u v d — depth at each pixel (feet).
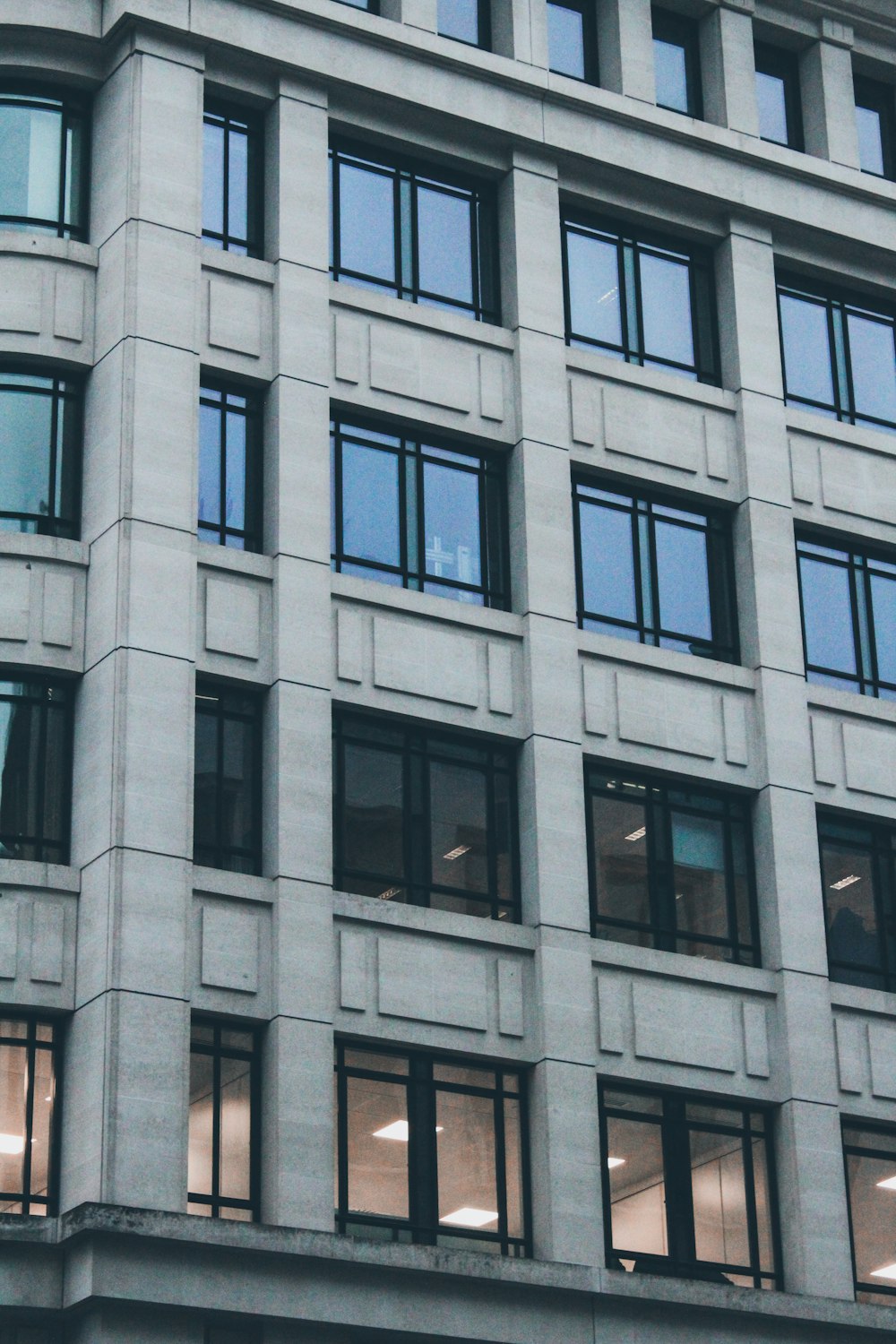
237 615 143.23
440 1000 140.97
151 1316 125.70
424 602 149.38
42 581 140.56
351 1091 138.00
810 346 173.47
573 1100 141.79
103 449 143.84
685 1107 147.54
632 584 159.02
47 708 139.85
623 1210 142.92
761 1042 149.89
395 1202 137.08
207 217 152.97
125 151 149.69
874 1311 144.36
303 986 136.26
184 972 132.77
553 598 153.28
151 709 137.08
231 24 154.81
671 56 175.42
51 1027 133.49
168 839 134.82
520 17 166.30
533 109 164.66
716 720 156.97
